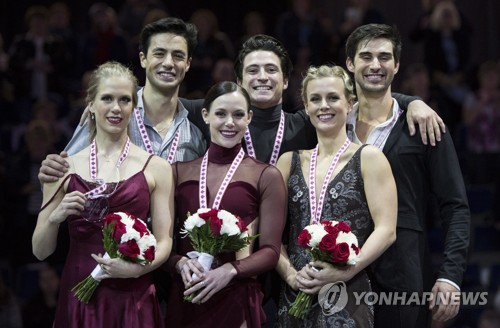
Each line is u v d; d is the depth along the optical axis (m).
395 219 10.50
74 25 26.17
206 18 22.95
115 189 10.06
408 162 11.02
